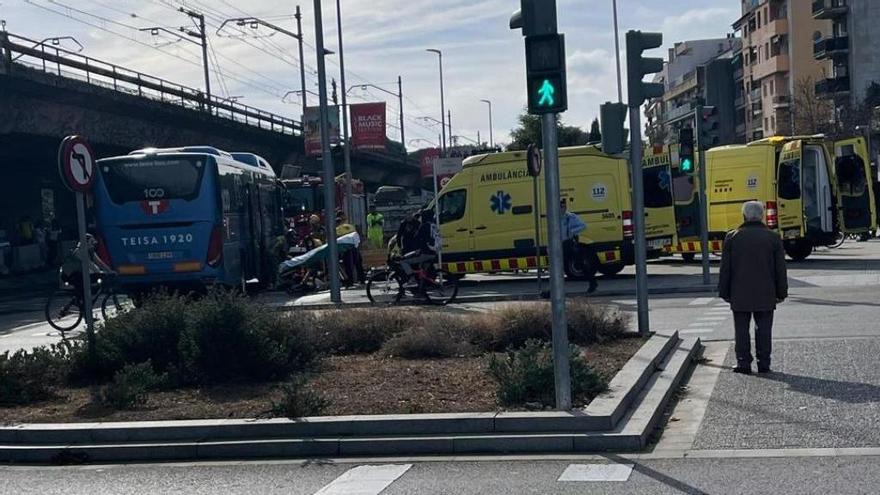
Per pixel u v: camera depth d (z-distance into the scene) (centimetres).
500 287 2467
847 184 2869
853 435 797
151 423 883
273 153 5722
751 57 8981
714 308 1772
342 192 4022
